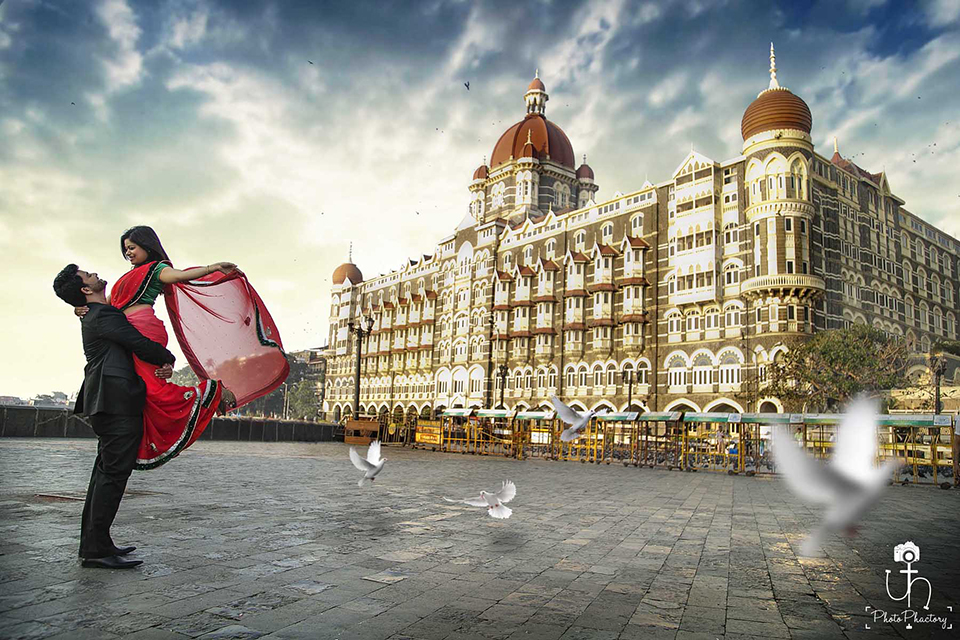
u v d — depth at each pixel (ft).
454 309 251.19
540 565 25.54
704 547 31.27
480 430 139.23
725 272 160.66
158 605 17.70
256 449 107.76
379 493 48.08
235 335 24.44
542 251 215.72
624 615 19.13
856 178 179.83
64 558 22.09
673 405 167.32
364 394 303.68
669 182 176.65
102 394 20.27
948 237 224.94
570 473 82.38
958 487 78.84
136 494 41.47
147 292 22.58
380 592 20.34
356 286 328.70
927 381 153.17
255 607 18.04
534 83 272.92
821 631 18.39
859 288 172.04
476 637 16.49
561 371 200.54
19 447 81.82
